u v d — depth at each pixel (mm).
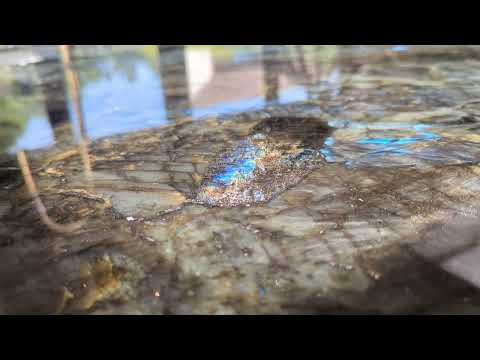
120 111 1617
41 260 718
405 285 610
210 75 2197
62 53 3215
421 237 711
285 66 2277
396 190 862
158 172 1021
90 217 840
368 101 1499
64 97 1918
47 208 885
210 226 787
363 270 647
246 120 1385
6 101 1881
